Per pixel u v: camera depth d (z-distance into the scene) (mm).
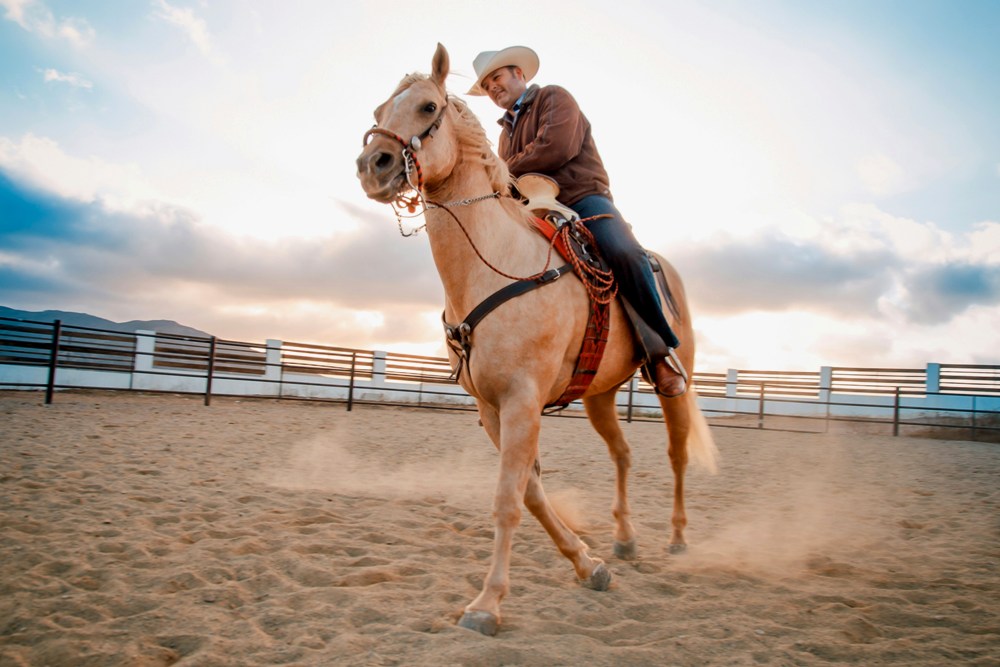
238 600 3039
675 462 4496
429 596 3117
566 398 3549
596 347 3445
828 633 2867
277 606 2922
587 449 11055
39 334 12789
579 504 6277
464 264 3123
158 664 2391
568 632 2795
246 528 4355
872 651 2676
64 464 6449
